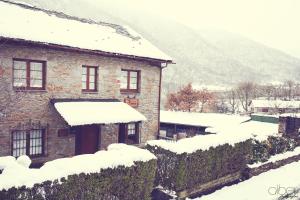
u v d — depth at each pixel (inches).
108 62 609.9
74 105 529.0
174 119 1056.2
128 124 667.4
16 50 476.1
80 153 579.2
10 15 538.9
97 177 285.0
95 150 603.8
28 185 239.9
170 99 1782.7
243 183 458.3
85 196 277.0
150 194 357.1
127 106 609.6
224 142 437.7
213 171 421.4
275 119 957.2
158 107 720.3
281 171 530.0
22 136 501.4
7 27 474.0
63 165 272.8
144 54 644.7
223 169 439.8
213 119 1017.5
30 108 499.2
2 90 465.1
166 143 394.0
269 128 846.5
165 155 384.5
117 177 302.5
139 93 674.8
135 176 320.2
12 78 476.1
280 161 561.9
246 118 1027.9
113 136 629.3
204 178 406.6
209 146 410.0
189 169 380.2
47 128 521.7
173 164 374.9
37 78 517.7
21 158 287.3
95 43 586.2
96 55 588.1
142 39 752.3
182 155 369.7
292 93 3223.4
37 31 515.2
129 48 643.5
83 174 274.2
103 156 307.0
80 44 545.3
